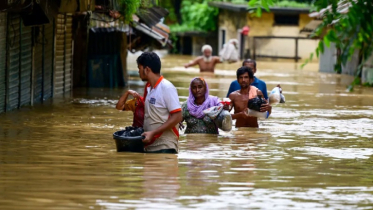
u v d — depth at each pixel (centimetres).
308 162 1778
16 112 2773
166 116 1798
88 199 1320
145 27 4728
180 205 1289
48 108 2966
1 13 2598
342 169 1688
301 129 2438
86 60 4103
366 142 2162
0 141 2042
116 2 3472
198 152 1880
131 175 1541
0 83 2666
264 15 8356
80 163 1681
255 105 2381
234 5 8575
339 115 2917
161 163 1691
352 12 1767
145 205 1285
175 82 4662
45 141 2053
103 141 2066
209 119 2239
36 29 3094
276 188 1449
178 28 9862
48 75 3406
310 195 1394
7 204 1275
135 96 1881
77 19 3891
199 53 9750
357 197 1384
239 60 8444
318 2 1848
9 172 1561
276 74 5866
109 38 4128
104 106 3102
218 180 1513
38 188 1402
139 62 1797
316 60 8238
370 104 3412
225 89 4191
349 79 5322
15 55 2830
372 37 1833
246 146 2020
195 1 10069
